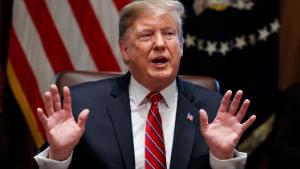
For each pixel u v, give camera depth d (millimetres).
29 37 4551
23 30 4555
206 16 4551
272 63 4555
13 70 4555
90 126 2721
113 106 2803
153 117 2730
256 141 4613
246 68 4566
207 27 4555
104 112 2783
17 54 4551
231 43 4551
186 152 2680
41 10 4551
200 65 4598
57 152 2451
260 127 4598
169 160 2697
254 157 4836
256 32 4527
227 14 4535
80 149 2684
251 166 4852
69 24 4531
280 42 4754
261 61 4551
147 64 2689
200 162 2680
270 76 4566
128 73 2941
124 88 2877
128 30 2758
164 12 2678
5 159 4863
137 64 2725
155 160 2617
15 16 4578
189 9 4551
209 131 2529
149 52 2680
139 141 2725
